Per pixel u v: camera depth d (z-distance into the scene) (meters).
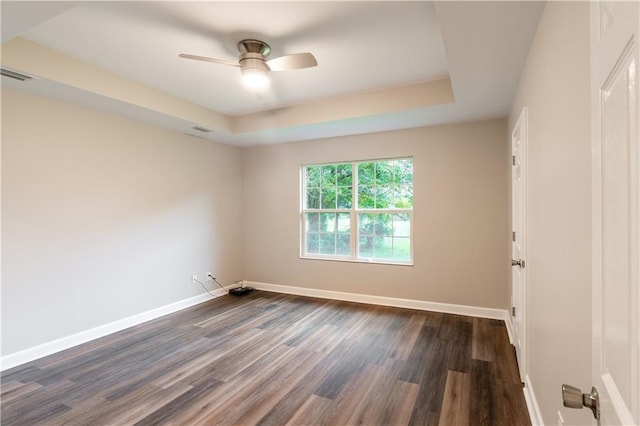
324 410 2.08
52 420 1.99
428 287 4.04
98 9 2.01
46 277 2.91
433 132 3.97
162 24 2.17
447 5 1.64
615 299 0.59
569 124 1.22
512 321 3.05
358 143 4.40
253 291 5.06
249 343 3.10
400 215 4.26
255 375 2.51
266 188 5.10
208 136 4.44
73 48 2.50
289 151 4.90
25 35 2.31
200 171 4.52
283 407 2.12
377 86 3.28
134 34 2.30
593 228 0.74
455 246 3.89
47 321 2.91
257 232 5.19
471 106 3.20
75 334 3.10
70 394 2.27
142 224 3.74
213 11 2.03
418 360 2.73
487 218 3.73
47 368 2.64
